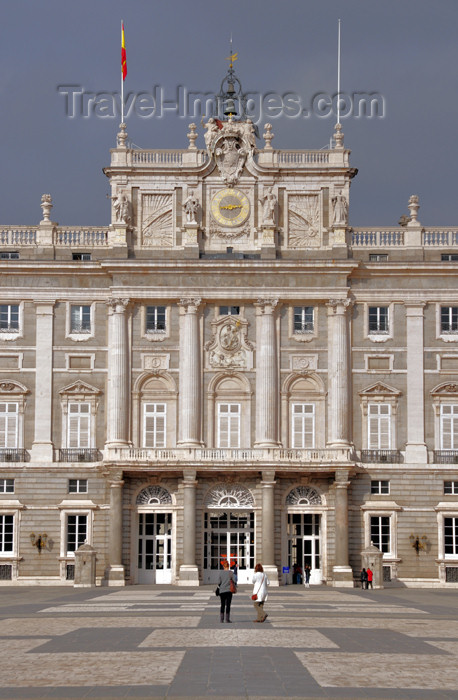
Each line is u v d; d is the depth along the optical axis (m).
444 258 87.75
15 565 83.69
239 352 85.62
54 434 85.38
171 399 85.38
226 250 87.31
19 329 86.25
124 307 85.44
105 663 31.00
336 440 84.00
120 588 77.94
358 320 86.62
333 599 63.94
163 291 85.31
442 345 86.44
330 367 85.31
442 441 85.50
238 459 82.44
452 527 84.44
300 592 73.00
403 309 86.75
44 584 83.44
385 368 86.25
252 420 85.06
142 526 84.19
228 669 29.81
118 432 84.06
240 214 87.44
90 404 85.56
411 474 84.81
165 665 30.55
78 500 84.38
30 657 32.41
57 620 45.78
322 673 29.20
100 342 86.31
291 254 86.88
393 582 83.50
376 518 84.50
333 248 86.44
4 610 52.62
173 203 87.44
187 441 83.62
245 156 87.62
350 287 86.44
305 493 84.50
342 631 40.44
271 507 82.19
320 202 87.50
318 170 87.19
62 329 86.31
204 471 82.44
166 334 85.94
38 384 85.69
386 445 85.44
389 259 87.56
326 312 86.19
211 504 83.88
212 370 85.50
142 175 87.38
